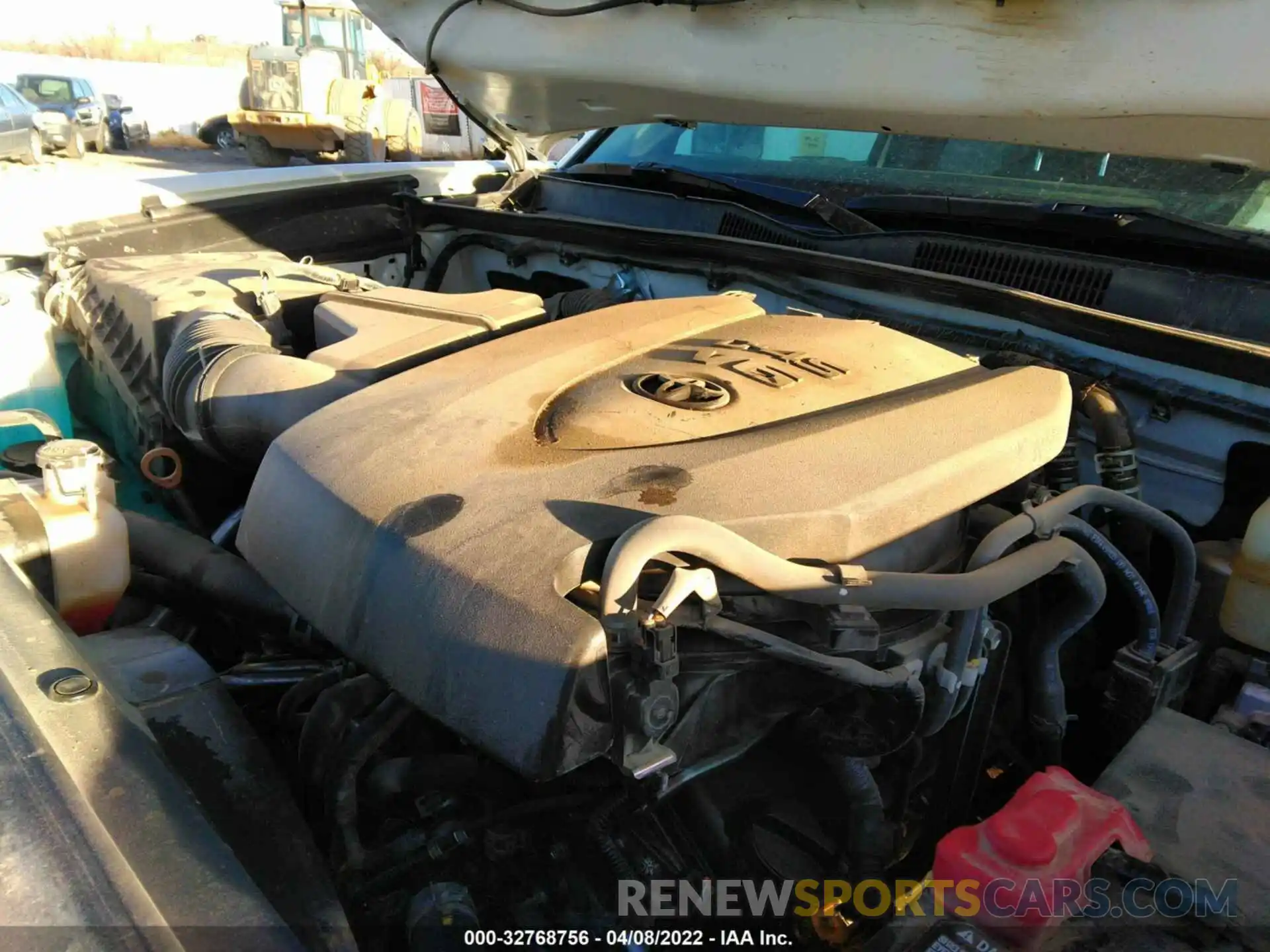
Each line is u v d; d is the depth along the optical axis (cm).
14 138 1323
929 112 189
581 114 260
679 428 132
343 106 1405
